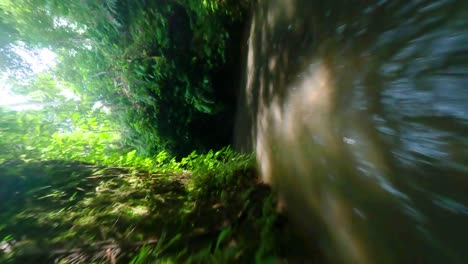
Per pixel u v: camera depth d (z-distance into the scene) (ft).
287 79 8.49
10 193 7.24
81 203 7.49
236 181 9.96
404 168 3.78
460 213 3.00
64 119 17.44
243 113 14.65
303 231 6.97
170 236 6.94
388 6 4.52
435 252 3.28
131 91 16.96
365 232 4.55
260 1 11.64
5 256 5.87
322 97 6.19
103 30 15.60
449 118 3.24
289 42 8.43
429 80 3.56
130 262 5.90
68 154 11.02
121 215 7.22
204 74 15.39
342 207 5.25
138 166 10.92
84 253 6.26
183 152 18.97
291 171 7.80
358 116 4.83
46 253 6.07
